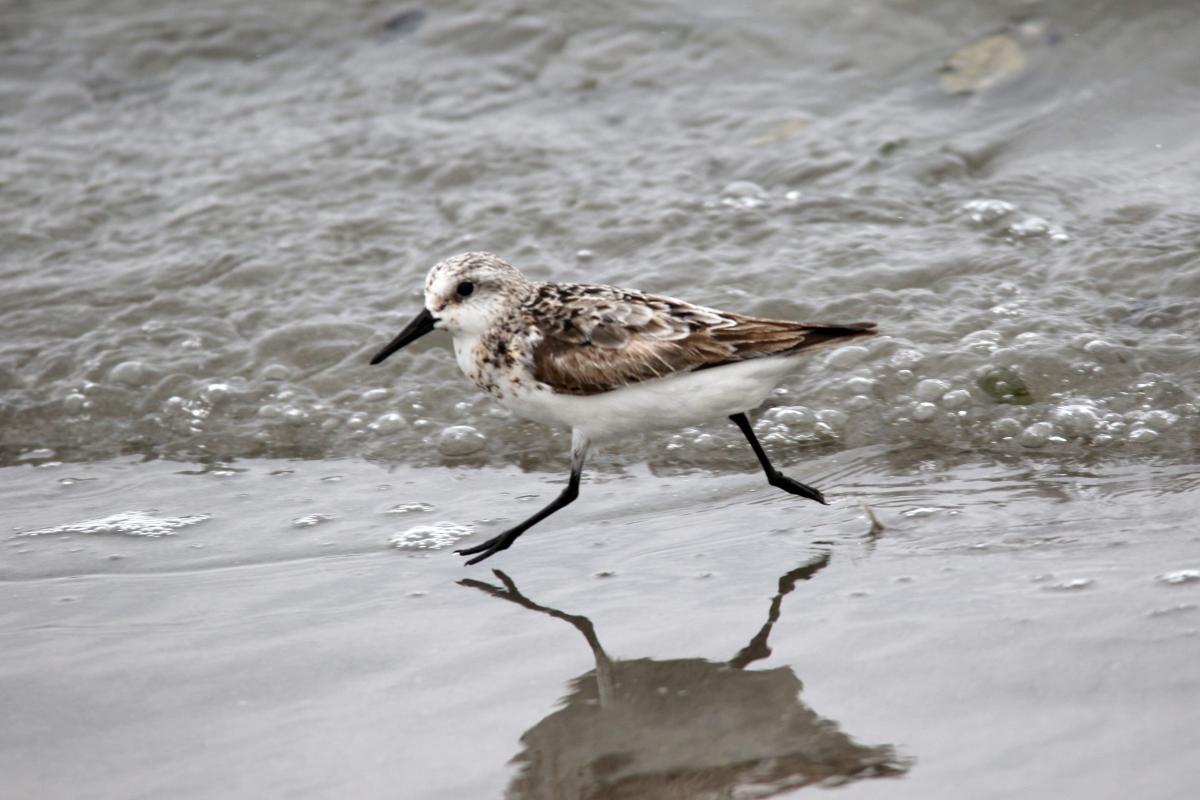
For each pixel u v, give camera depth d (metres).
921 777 6.79
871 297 13.09
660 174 15.44
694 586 9.23
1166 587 8.37
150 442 12.39
